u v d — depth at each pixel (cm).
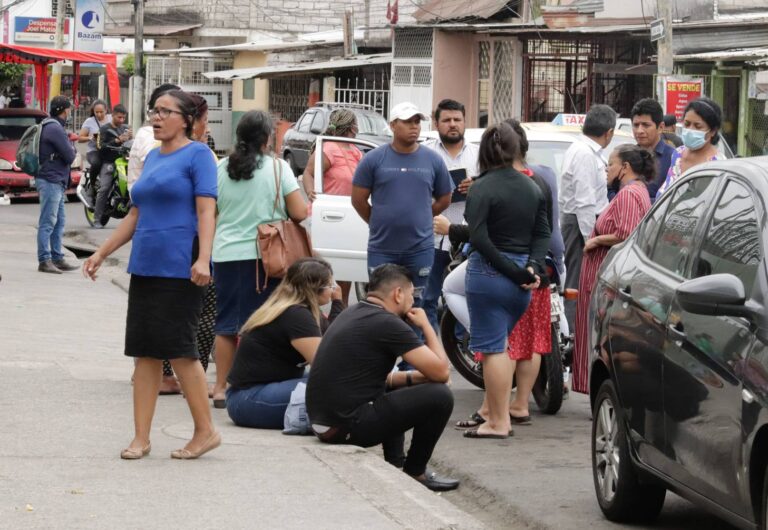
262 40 5956
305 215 1178
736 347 688
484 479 992
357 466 919
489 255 1078
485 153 1095
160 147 915
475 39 4038
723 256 752
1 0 6612
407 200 1212
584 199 1321
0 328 1548
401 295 994
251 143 1172
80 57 4319
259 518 777
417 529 766
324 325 1145
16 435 995
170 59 6162
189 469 899
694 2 3269
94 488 837
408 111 1199
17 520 754
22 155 2048
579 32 3319
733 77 3031
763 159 803
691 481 744
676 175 1261
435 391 968
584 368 1178
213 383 1272
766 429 650
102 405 1129
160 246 887
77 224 2881
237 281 1171
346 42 4762
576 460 1051
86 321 1656
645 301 828
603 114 1330
